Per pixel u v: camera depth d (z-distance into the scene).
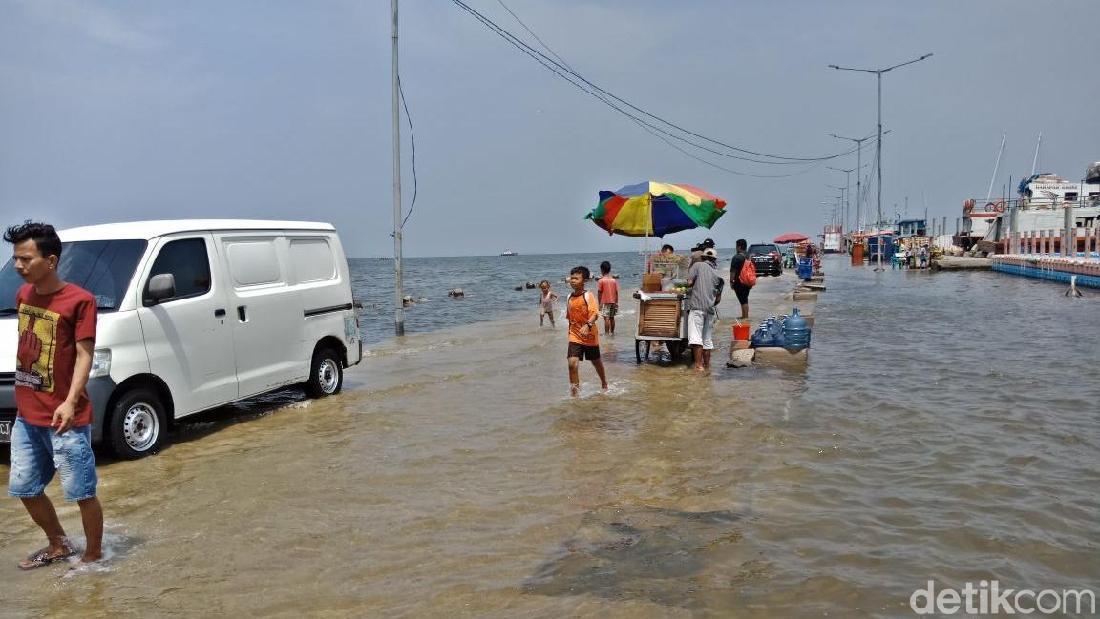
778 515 5.36
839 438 7.42
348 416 9.08
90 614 4.19
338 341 10.56
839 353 13.21
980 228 63.03
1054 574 4.38
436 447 7.53
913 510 5.41
